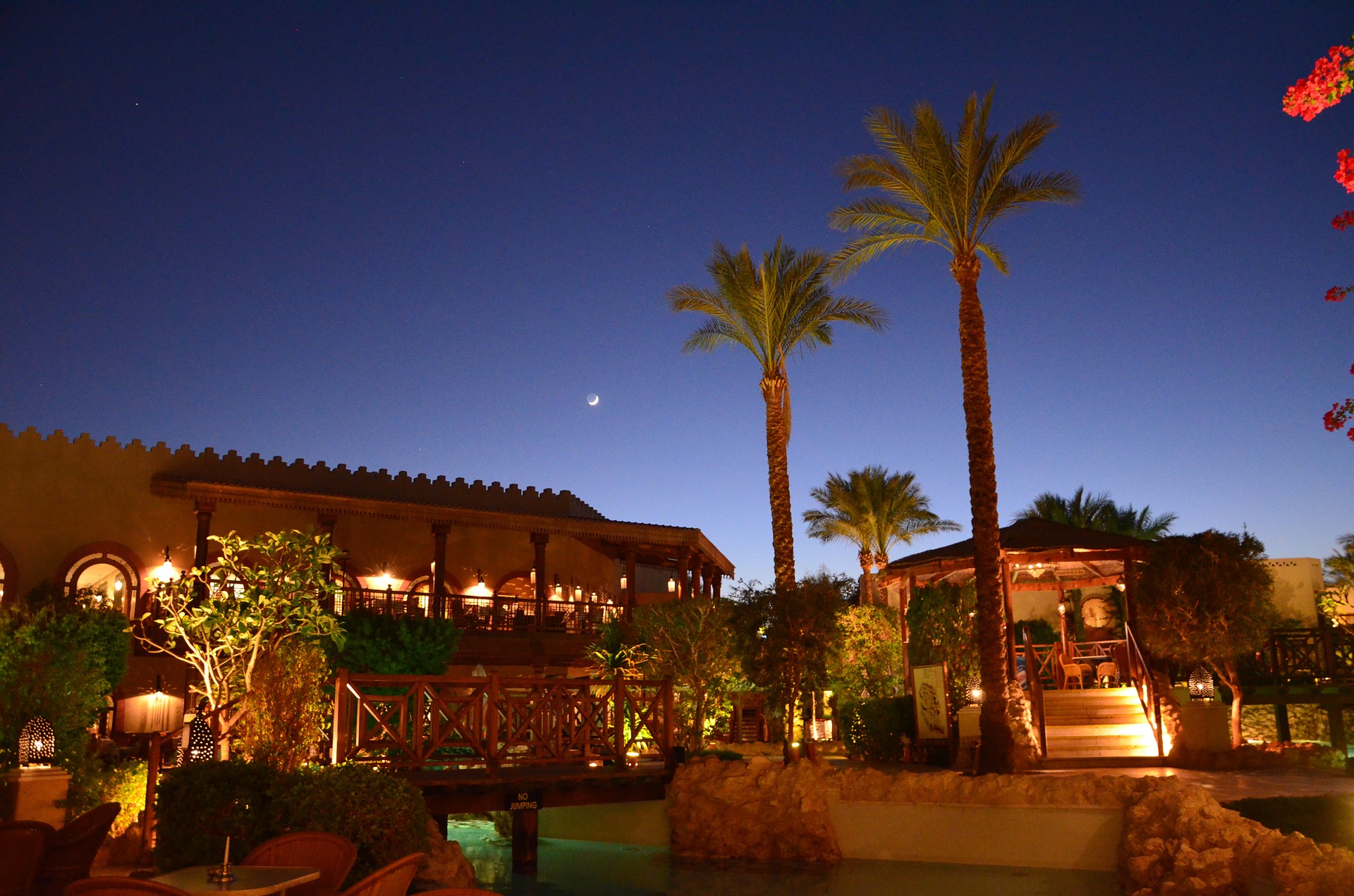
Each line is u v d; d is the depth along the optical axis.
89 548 25.52
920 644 24.33
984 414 19.11
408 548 31.14
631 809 17.03
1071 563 24.83
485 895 6.14
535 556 29.89
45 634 13.56
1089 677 27.09
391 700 15.03
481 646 27.59
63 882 8.80
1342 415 7.85
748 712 28.23
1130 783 14.36
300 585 15.16
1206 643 20.61
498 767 15.19
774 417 25.69
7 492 24.75
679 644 23.53
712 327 27.05
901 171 20.27
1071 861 14.09
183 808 10.41
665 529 31.12
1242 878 10.66
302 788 10.77
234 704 13.28
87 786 12.51
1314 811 12.84
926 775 15.80
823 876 14.14
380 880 6.75
